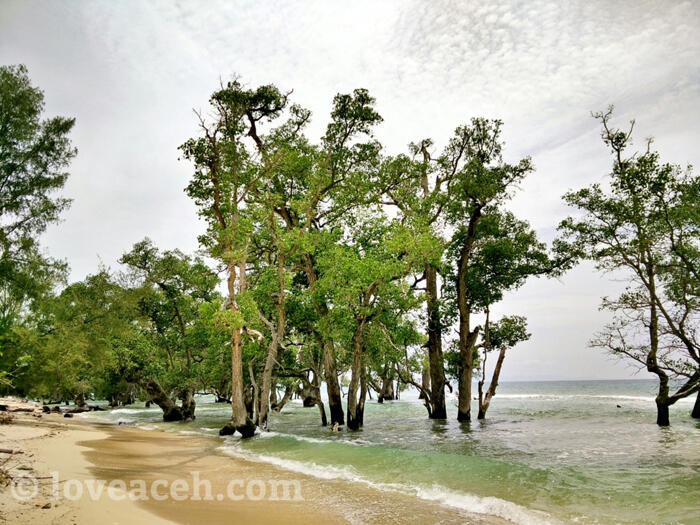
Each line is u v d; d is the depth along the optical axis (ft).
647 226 68.13
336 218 99.86
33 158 90.68
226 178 78.69
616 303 73.05
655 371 72.18
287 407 175.94
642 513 27.78
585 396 200.34
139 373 113.50
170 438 75.41
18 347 83.92
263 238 95.35
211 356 112.78
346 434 77.25
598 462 44.27
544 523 26.63
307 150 101.55
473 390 336.49
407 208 100.12
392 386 191.31
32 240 87.76
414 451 53.98
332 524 26.91
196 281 126.93
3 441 52.60
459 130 93.81
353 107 97.30
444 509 30.04
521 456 49.32
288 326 95.96
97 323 101.96
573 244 81.71
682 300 66.69
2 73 89.71
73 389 147.84
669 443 55.42
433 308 94.99
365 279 77.15
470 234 91.81
